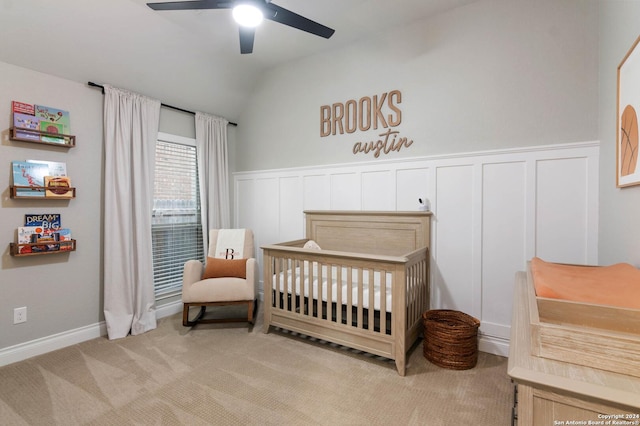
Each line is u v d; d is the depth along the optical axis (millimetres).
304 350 2613
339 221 3330
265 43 3312
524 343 962
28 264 2523
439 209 2816
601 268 1624
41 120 2539
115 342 2793
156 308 3387
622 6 1720
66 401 1923
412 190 2949
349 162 3336
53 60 2545
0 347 2375
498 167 2559
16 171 2422
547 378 782
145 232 3195
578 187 2277
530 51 2434
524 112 2463
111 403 1904
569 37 2297
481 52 2623
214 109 3992
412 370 2293
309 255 2680
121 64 2904
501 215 2555
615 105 1843
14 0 2143
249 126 4230
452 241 2764
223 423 1729
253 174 4164
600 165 2162
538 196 2416
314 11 2746
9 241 2424
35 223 2537
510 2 2502
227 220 4152
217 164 4031
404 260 2203
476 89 2650
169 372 2262
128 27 2686
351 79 3322
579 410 755
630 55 1555
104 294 2918
